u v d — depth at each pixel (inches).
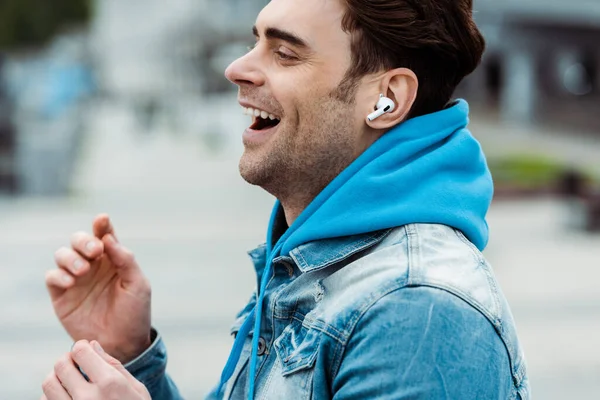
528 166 614.5
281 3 48.9
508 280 300.4
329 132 48.4
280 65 48.9
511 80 1013.2
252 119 52.3
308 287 47.1
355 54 47.8
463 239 46.1
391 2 46.8
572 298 269.4
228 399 52.0
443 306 41.5
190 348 210.7
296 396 44.6
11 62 850.1
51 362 204.4
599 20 933.8
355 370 41.6
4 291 275.6
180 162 723.4
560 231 410.9
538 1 917.2
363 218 45.4
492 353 41.9
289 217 53.0
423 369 40.2
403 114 48.4
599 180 544.1
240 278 291.4
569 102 1063.6
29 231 390.0
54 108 855.1
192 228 397.1
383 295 42.6
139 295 60.6
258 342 49.5
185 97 1080.2
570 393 185.0
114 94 1851.6
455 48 48.9
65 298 61.1
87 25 1238.9
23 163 498.6
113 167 674.2
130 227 399.5
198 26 946.7
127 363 60.0
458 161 48.0
